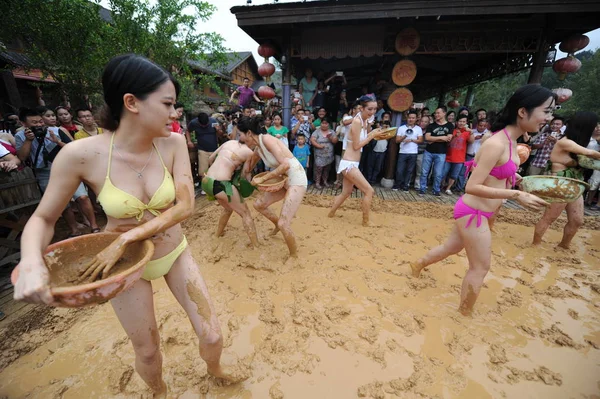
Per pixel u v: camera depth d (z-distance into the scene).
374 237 4.43
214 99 15.77
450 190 7.17
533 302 2.98
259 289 3.12
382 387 2.04
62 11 5.27
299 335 2.50
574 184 2.49
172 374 2.12
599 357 2.33
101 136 1.39
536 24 6.04
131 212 1.45
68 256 1.40
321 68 9.55
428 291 3.13
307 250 3.96
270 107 9.15
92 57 5.70
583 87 31.80
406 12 5.51
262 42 7.22
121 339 2.42
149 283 1.66
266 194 3.83
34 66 5.99
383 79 9.07
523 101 2.16
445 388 2.04
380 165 7.29
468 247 2.56
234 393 2.00
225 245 4.05
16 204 3.32
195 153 7.04
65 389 2.00
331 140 6.88
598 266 3.71
